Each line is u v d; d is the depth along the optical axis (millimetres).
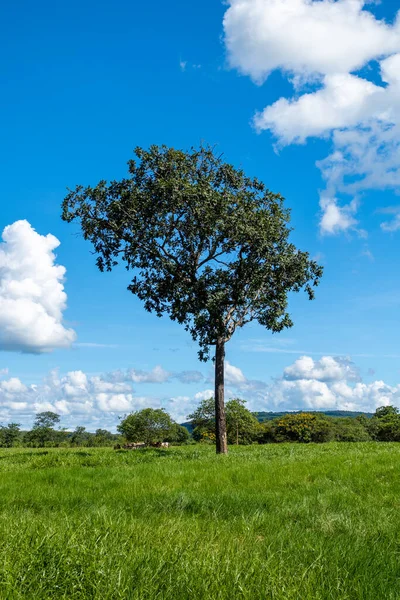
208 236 26391
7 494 9961
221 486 10516
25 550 4227
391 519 6848
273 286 27547
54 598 3482
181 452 25453
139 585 3660
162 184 25375
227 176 27625
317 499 8492
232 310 26922
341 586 3963
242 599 3533
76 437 126750
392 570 4551
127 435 73312
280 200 27391
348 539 5605
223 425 25781
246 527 6340
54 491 10133
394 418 100250
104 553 4234
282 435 91562
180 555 4258
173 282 27172
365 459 15172
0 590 3482
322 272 27484
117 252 27828
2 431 120875
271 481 11062
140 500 8570
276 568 4121
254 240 25688
